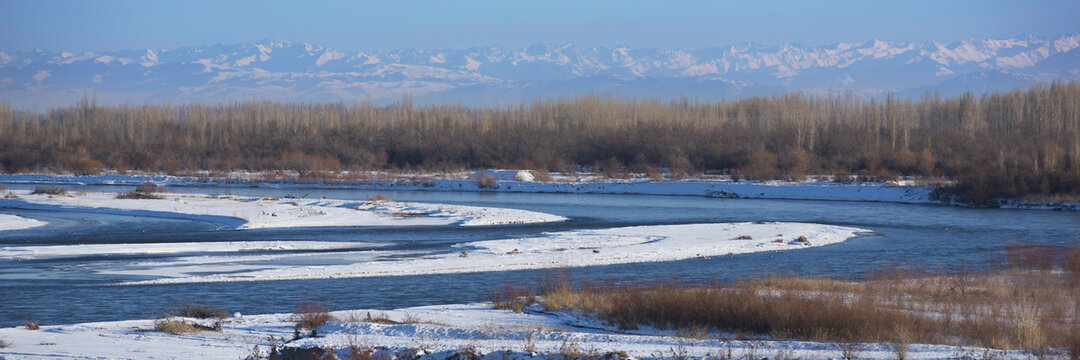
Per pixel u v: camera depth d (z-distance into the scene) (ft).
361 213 188.34
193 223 170.09
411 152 390.01
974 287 86.63
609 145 376.07
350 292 87.97
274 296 85.25
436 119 475.72
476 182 290.97
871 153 327.47
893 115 425.69
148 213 186.70
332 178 316.19
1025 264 111.65
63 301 81.82
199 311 72.13
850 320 62.08
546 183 289.74
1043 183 226.17
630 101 565.53
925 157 304.09
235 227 162.71
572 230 160.04
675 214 199.82
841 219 189.57
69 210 196.65
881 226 173.58
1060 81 460.55
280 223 168.45
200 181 313.73
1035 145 327.26
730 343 56.29
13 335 58.95
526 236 147.84
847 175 300.40
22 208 202.59
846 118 505.25
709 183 276.62
